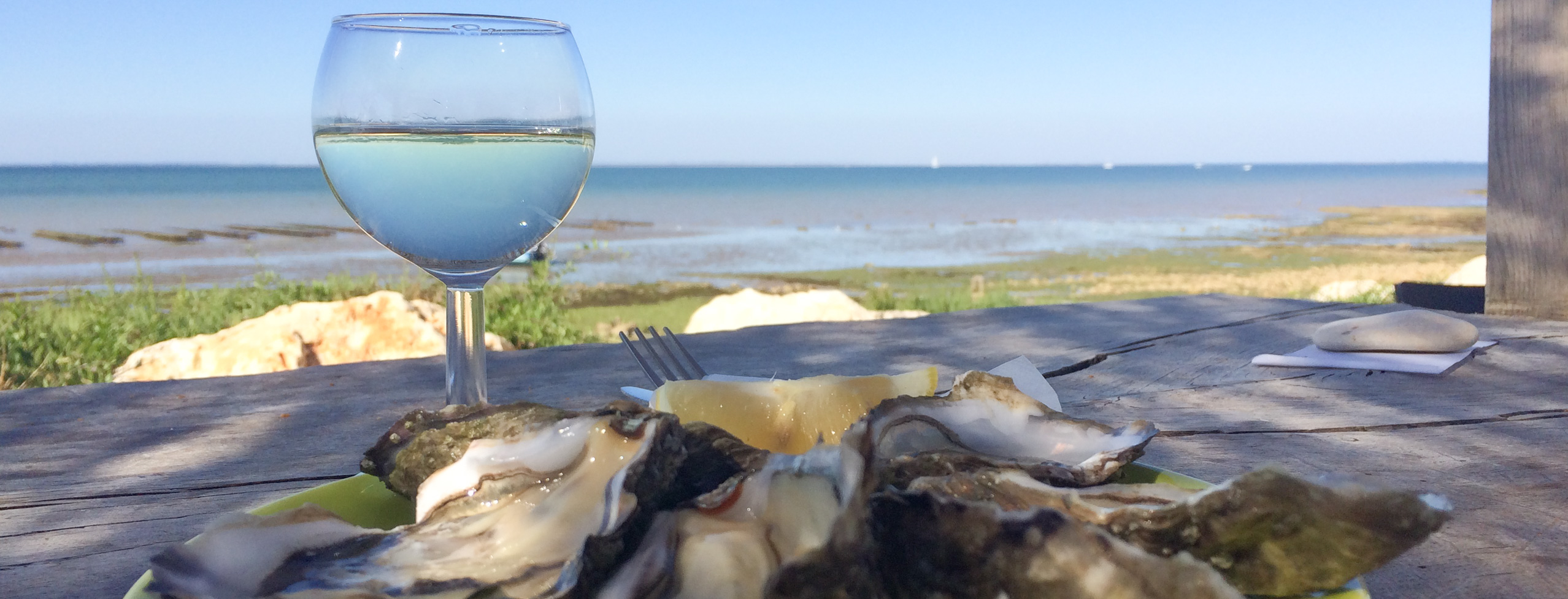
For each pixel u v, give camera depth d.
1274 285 7.07
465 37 0.31
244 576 0.21
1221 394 0.50
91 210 17.77
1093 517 0.22
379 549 0.23
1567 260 0.90
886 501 0.20
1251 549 0.21
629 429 0.24
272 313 1.27
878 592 0.19
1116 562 0.19
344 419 0.47
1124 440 0.27
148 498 0.36
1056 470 0.25
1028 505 0.23
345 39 0.31
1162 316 0.77
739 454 0.24
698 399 0.30
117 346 1.80
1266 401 0.48
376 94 0.30
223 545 0.21
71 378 1.63
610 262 9.43
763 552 0.21
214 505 0.35
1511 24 0.92
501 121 0.31
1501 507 0.33
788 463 0.23
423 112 0.31
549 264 2.42
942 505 0.20
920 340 0.68
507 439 0.25
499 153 0.31
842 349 0.65
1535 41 0.90
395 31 0.31
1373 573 0.28
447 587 0.21
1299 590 0.21
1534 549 0.29
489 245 0.33
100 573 0.29
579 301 5.89
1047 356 0.60
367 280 3.98
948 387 0.50
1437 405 0.47
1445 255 9.87
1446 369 0.53
